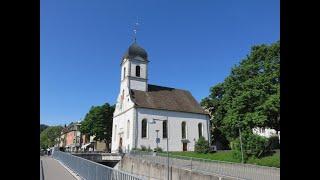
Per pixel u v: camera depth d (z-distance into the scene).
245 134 37.78
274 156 34.81
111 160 54.09
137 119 65.56
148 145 65.06
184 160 36.59
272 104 39.16
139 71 72.62
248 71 47.28
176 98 73.75
